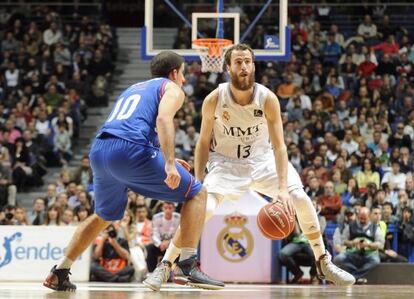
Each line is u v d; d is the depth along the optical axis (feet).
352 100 52.39
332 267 19.48
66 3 62.69
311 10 60.29
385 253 34.50
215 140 19.31
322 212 38.11
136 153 15.08
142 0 65.72
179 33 57.16
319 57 57.16
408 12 62.75
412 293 16.89
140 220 35.19
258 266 32.35
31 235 33.47
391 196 39.99
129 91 16.19
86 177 44.62
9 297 13.98
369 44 58.44
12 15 61.26
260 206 32.37
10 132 48.96
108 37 58.18
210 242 32.37
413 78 54.90
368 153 43.55
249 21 58.80
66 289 16.72
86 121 53.83
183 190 15.52
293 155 44.01
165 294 15.42
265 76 52.31
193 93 53.78
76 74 54.60
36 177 46.70
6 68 55.93
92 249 33.91
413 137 47.85
